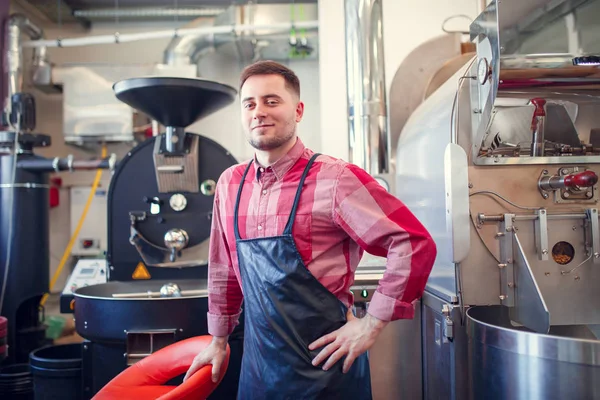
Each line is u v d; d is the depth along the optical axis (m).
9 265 3.13
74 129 3.71
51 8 4.04
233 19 3.57
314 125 4.14
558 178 1.68
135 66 3.71
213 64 4.18
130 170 2.44
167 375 1.76
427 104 2.24
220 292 1.56
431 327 2.05
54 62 4.27
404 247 1.24
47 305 4.14
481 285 1.72
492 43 1.56
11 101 3.35
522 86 1.60
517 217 1.70
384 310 1.24
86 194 4.17
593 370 1.29
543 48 1.54
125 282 2.43
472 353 1.61
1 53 3.57
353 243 1.37
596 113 1.77
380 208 1.28
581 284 1.73
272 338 1.31
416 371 2.18
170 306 2.02
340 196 1.28
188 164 2.37
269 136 1.31
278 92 1.31
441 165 1.86
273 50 3.89
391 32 3.09
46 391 2.43
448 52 2.78
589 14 1.56
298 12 3.58
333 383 1.29
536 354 1.37
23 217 3.17
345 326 1.29
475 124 1.70
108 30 4.31
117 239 2.45
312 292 1.29
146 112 2.35
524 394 1.39
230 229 1.46
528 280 1.58
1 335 2.13
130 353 2.06
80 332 2.12
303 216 1.30
